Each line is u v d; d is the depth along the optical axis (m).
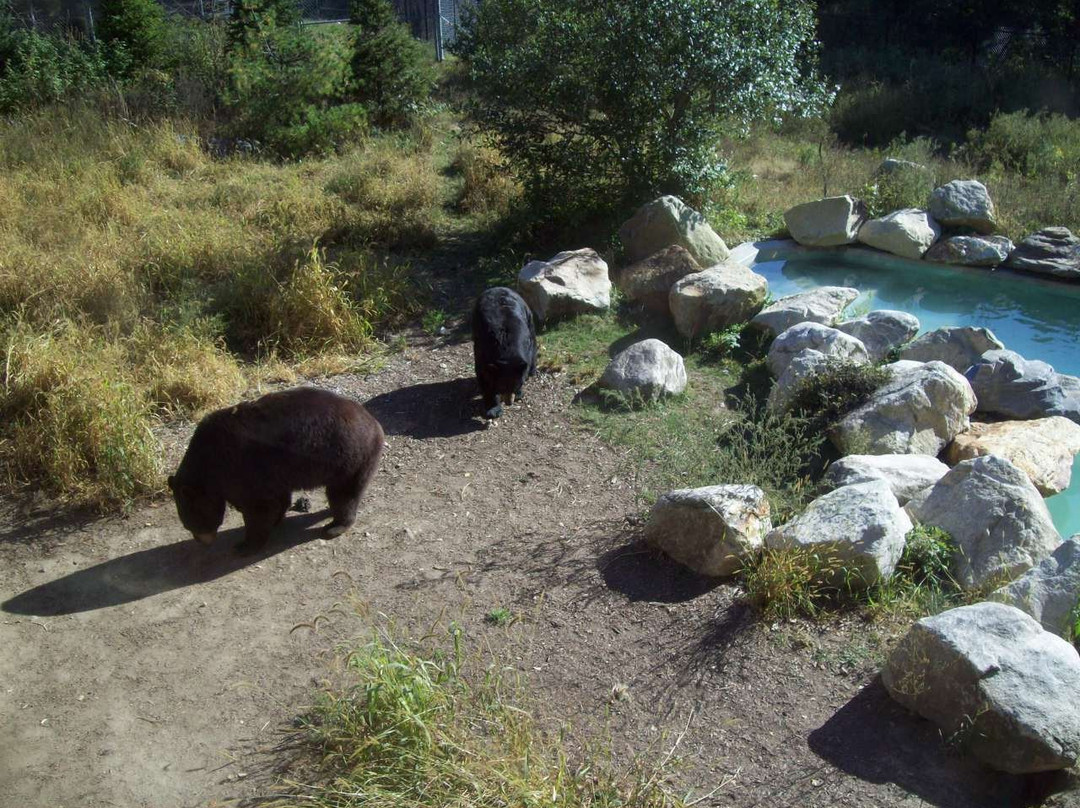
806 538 5.18
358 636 5.00
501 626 5.06
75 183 12.27
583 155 11.38
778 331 8.84
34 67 15.78
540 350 8.65
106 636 5.05
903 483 6.13
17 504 6.25
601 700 4.52
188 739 4.34
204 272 9.84
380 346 8.88
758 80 10.95
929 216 11.85
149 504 6.28
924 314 10.18
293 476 5.47
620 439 7.11
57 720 4.48
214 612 5.23
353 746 4.09
